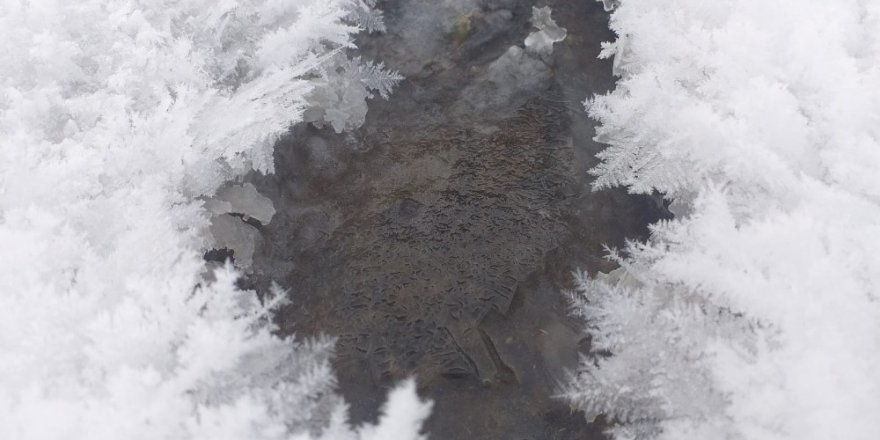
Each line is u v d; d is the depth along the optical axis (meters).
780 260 1.54
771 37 1.90
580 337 1.80
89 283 1.62
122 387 1.37
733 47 1.88
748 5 1.97
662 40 1.98
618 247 1.95
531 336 1.81
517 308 1.85
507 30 2.37
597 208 2.00
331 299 1.88
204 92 2.07
